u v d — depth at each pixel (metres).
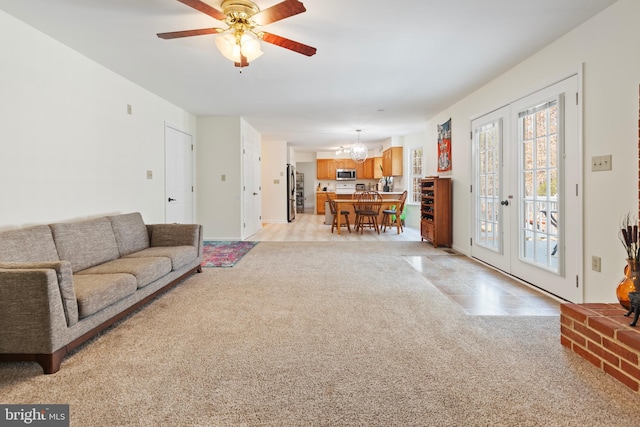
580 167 2.75
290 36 2.95
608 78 2.47
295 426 1.43
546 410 1.53
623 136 2.36
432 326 2.47
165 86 4.37
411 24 2.73
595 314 1.98
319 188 12.21
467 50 3.25
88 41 3.02
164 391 1.68
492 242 4.30
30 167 2.76
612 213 2.46
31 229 2.43
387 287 3.44
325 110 5.76
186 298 3.09
